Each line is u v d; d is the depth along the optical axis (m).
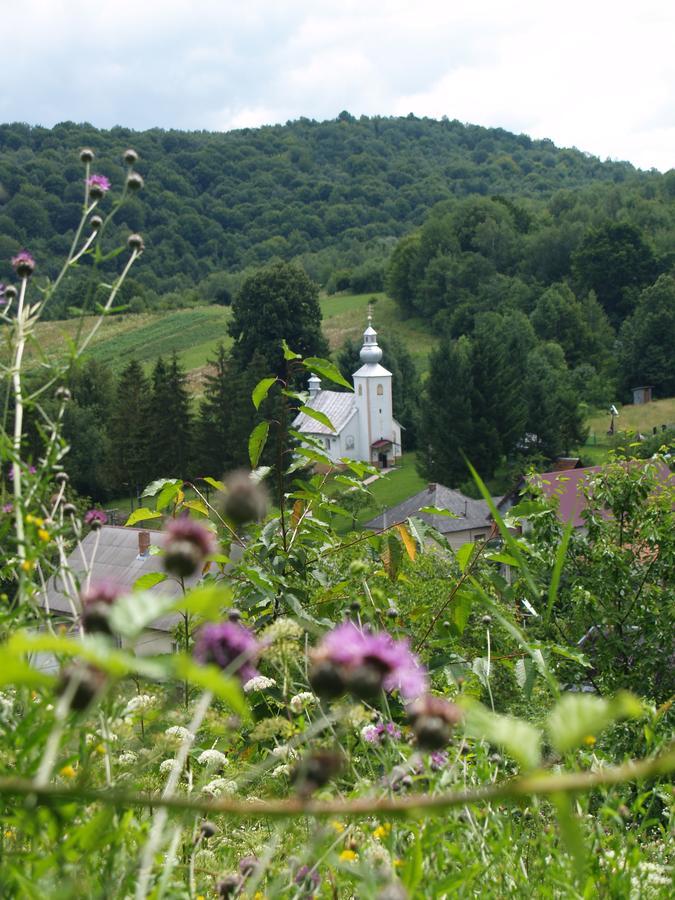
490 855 2.73
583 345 105.00
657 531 15.85
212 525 5.32
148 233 177.00
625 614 15.70
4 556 2.48
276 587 5.24
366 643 1.70
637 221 138.88
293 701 3.19
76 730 2.12
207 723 3.09
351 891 2.62
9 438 2.69
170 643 3.88
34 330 2.96
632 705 1.12
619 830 2.90
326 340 91.88
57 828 1.85
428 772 2.61
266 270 89.88
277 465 5.83
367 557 6.36
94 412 71.81
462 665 4.71
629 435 17.69
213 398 68.94
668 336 100.44
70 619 2.41
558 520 16.11
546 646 4.87
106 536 24.19
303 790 1.71
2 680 1.14
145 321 139.50
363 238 199.38
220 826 3.05
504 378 73.31
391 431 87.69
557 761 2.99
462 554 5.16
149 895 2.01
